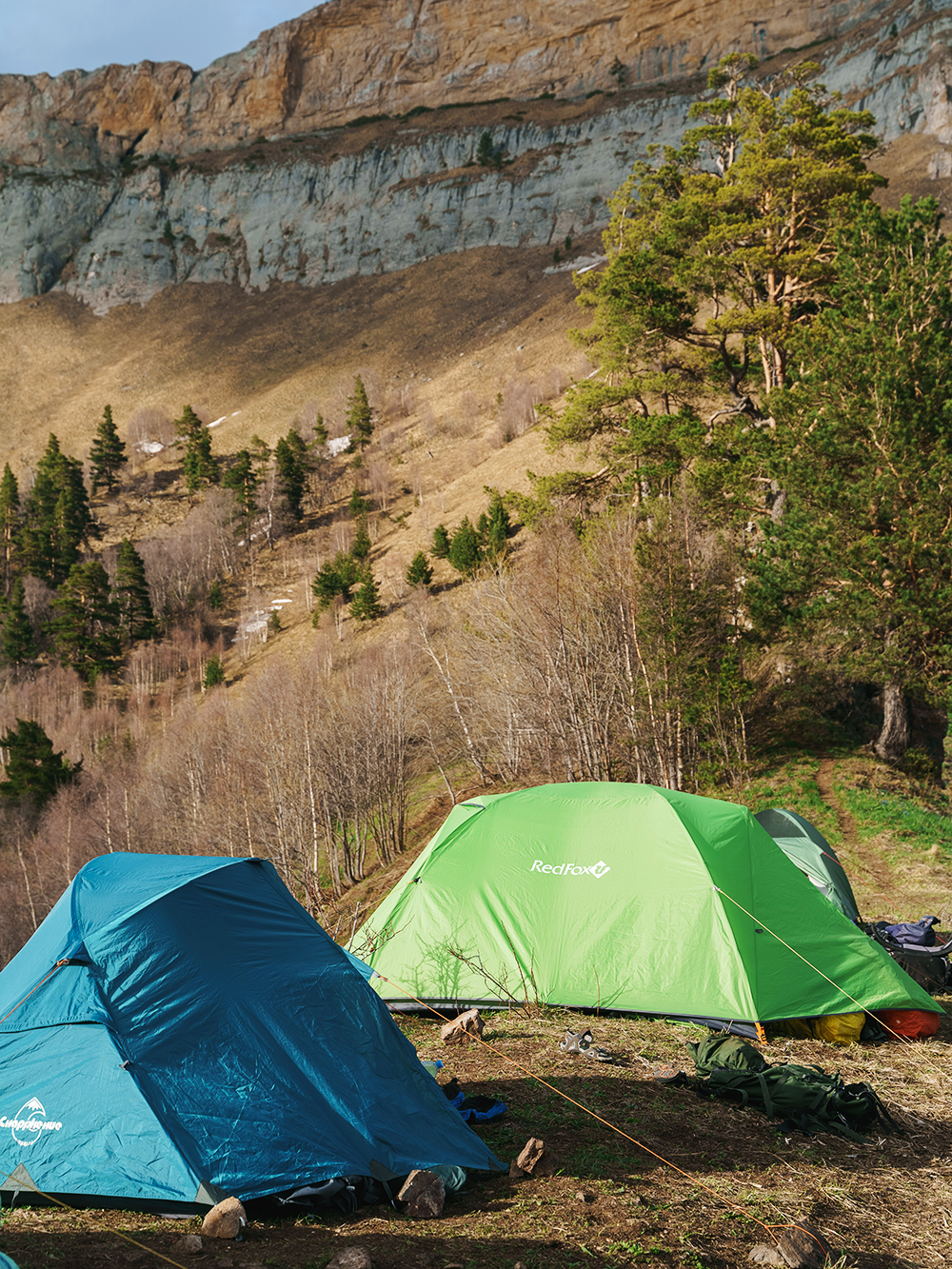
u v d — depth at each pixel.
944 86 140.75
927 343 21.28
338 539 98.62
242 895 5.54
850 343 21.84
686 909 8.29
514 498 32.97
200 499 130.00
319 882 36.44
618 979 8.17
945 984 9.73
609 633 28.11
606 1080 6.50
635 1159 5.16
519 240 185.38
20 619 91.69
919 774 25.41
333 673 56.34
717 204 28.52
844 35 180.00
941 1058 7.48
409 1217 4.33
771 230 28.31
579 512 31.80
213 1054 4.64
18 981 4.92
